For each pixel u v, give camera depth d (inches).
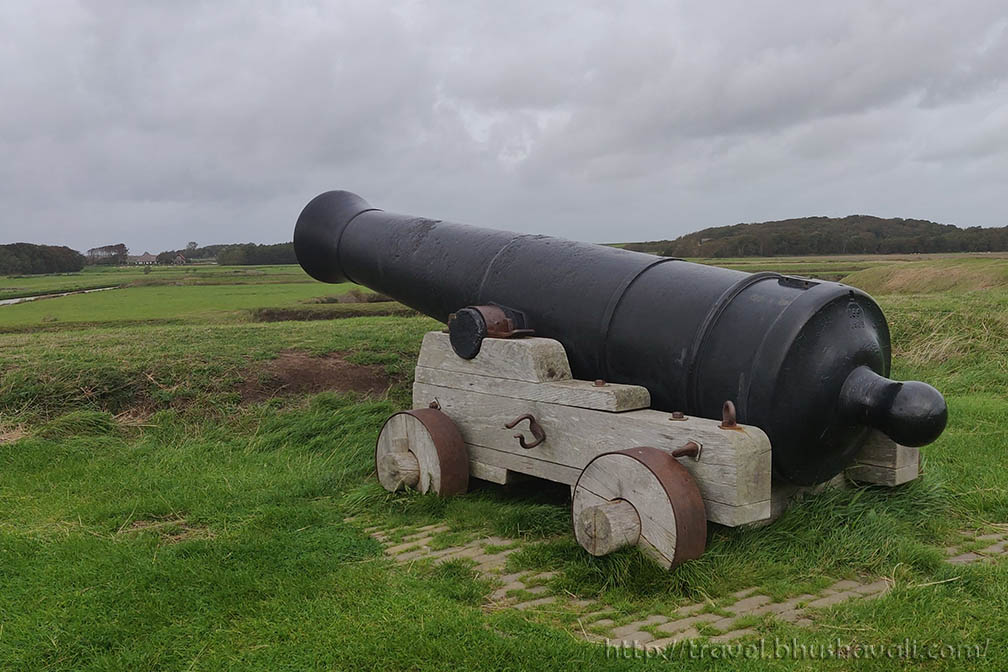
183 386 295.9
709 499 146.2
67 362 306.7
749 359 152.2
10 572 153.1
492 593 142.9
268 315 616.7
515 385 186.1
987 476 204.7
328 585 143.3
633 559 144.0
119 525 187.3
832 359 149.7
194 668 115.1
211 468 236.4
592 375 183.5
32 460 239.6
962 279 634.8
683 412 165.0
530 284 195.9
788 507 165.0
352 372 323.9
